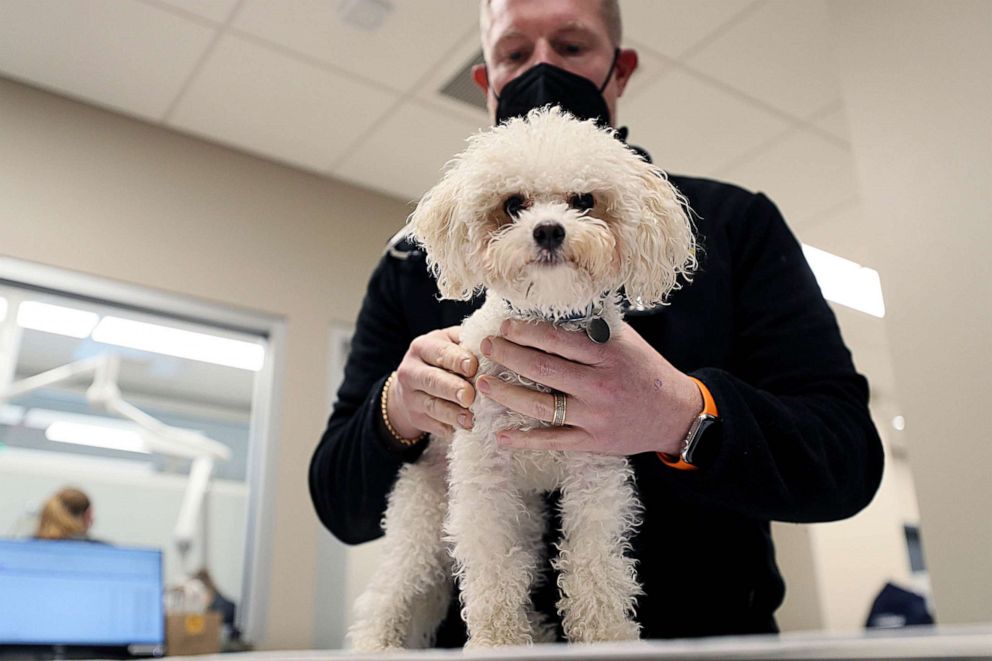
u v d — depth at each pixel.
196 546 3.20
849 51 2.12
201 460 3.30
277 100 2.99
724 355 1.06
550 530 1.02
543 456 0.94
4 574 2.38
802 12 2.54
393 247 1.29
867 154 2.03
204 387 3.96
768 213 1.16
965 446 1.73
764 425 0.89
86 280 2.93
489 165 0.93
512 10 1.30
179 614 2.68
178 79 2.88
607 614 0.87
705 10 2.55
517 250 0.87
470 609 0.90
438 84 2.88
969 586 1.68
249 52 2.73
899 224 1.93
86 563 2.54
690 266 1.04
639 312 1.07
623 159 0.95
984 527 1.67
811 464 0.89
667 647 0.42
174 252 3.11
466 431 0.94
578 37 1.29
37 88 2.96
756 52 2.72
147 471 3.63
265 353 3.31
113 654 2.44
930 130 1.90
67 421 3.80
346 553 3.18
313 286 3.38
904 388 1.85
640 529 1.00
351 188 3.59
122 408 3.20
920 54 1.96
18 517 3.06
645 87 2.90
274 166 3.42
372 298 1.31
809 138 3.18
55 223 2.90
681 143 3.23
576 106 1.21
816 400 0.99
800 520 0.95
